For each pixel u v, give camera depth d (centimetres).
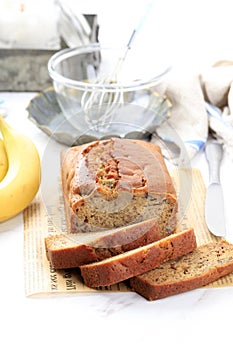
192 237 70
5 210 77
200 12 123
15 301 67
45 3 108
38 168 80
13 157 80
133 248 71
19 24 106
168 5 124
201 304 67
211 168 87
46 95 101
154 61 97
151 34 124
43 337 63
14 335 64
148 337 64
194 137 94
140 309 67
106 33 125
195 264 70
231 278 70
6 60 108
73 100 93
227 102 102
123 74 97
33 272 70
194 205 81
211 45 123
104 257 70
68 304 67
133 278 68
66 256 70
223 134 93
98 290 68
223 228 76
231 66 103
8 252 74
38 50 107
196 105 96
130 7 126
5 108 105
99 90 90
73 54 100
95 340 63
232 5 122
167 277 68
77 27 110
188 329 64
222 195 81
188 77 97
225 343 63
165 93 99
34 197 81
